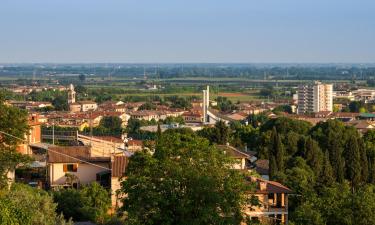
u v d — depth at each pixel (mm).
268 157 155125
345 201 89250
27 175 128625
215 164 69250
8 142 106062
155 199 65125
